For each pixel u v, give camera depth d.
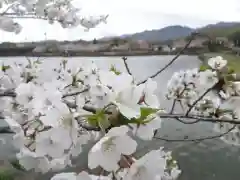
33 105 1.04
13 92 1.56
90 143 0.92
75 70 1.86
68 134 0.88
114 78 0.93
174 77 2.30
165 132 4.32
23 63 2.17
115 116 0.87
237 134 2.30
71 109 0.92
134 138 0.90
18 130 1.19
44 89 1.06
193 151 7.26
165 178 2.52
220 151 7.53
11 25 2.32
